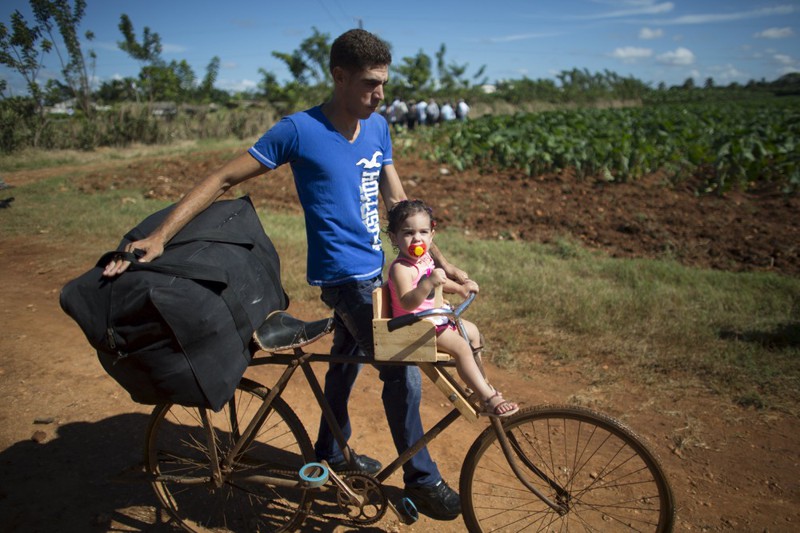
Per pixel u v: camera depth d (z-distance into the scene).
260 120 27.89
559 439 3.62
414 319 2.29
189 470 3.12
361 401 4.10
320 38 34.44
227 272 2.33
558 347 4.73
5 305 5.80
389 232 2.43
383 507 2.65
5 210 9.95
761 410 3.80
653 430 3.65
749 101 49.62
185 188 12.66
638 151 12.14
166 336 2.13
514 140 14.42
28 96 21.17
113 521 2.93
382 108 28.42
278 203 11.13
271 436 3.70
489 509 3.00
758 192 11.03
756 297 5.55
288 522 2.78
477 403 2.48
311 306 5.74
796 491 3.09
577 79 48.00
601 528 2.88
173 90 30.50
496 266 6.73
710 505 3.00
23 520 2.91
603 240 8.16
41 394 4.13
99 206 10.31
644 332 4.89
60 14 21.70
